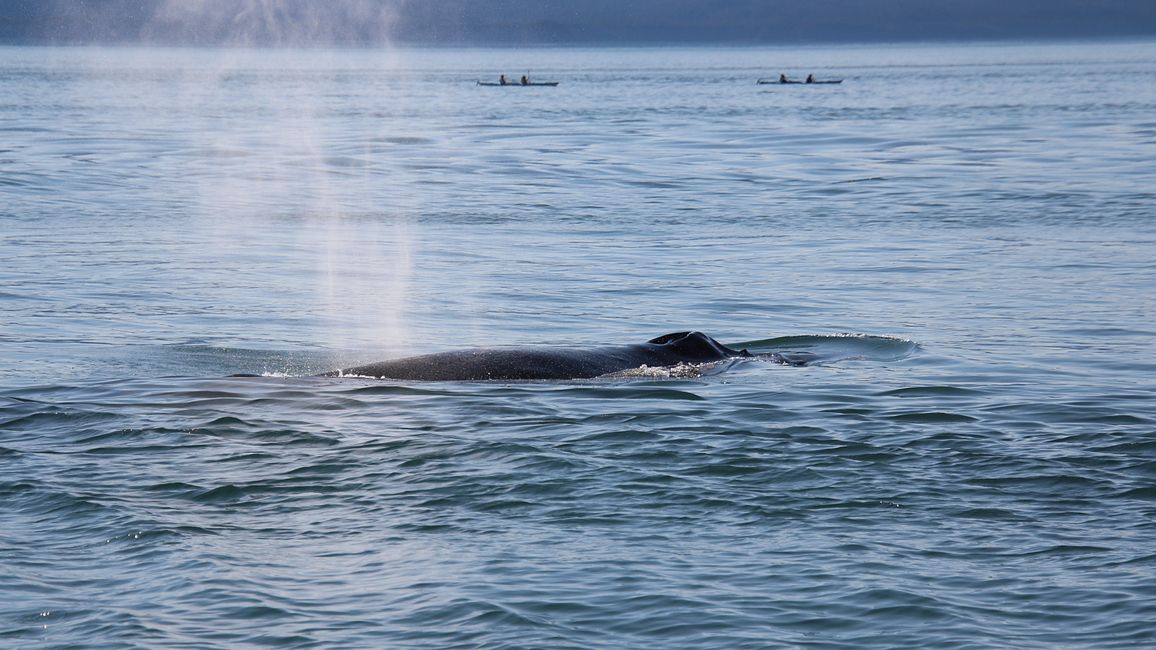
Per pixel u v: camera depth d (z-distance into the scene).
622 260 88.19
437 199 126.31
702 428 43.34
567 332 63.25
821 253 90.94
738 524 33.25
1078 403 47.47
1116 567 29.94
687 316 67.75
